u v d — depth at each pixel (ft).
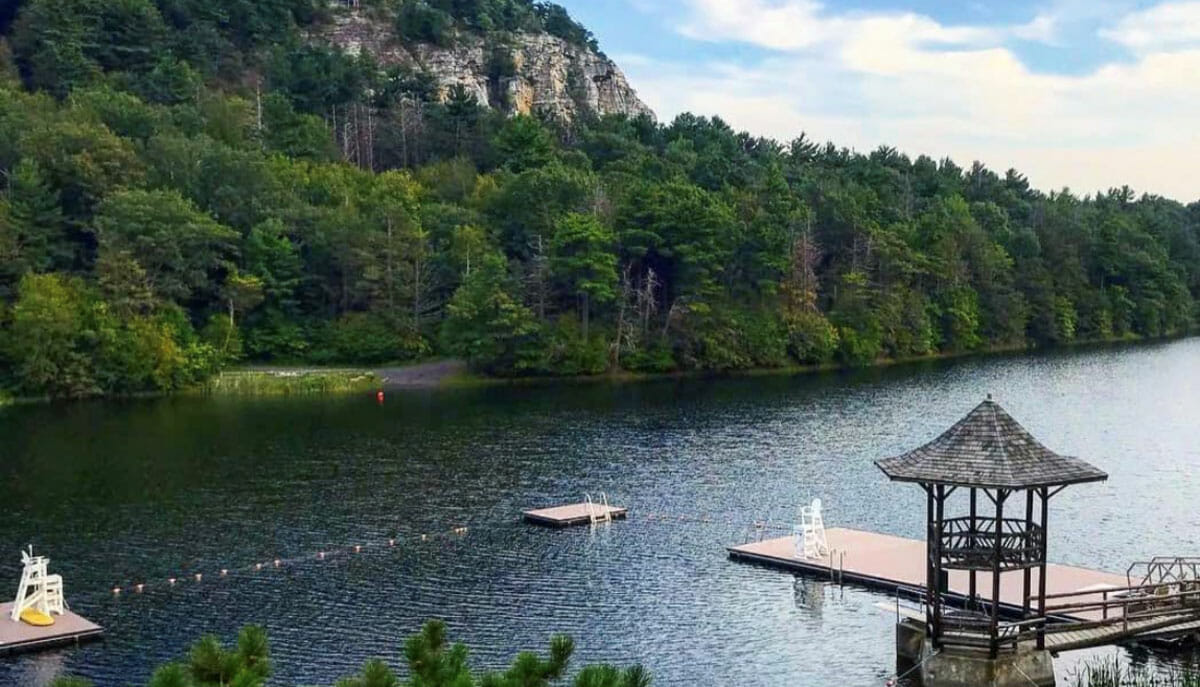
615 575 144.56
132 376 318.45
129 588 139.44
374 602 133.59
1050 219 577.02
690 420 278.67
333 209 394.93
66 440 244.42
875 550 151.33
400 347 375.04
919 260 461.78
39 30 498.28
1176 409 302.86
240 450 233.35
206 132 442.91
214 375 335.88
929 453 107.96
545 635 121.49
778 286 412.98
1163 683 104.99
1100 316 540.11
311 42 634.84
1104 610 114.42
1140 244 587.27
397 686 54.60
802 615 127.75
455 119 537.65
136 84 486.38
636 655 115.34
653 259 392.68
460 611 130.00
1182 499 188.75
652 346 380.78
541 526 171.73
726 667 111.96
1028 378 378.53
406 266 379.35
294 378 337.52
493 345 355.56
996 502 103.60
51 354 310.45
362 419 277.44
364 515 177.58
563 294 379.14
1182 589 119.03
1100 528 168.55
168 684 48.88
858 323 428.15
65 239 346.33
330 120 538.47
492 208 421.18
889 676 109.19
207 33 555.69
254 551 156.56
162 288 340.59
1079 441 250.98
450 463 220.84
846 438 251.60
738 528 170.09
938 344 472.03
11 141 366.43
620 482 203.62
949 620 108.47
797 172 573.74
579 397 321.93
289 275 373.81
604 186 436.76
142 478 204.23
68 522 172.14
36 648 117.60
